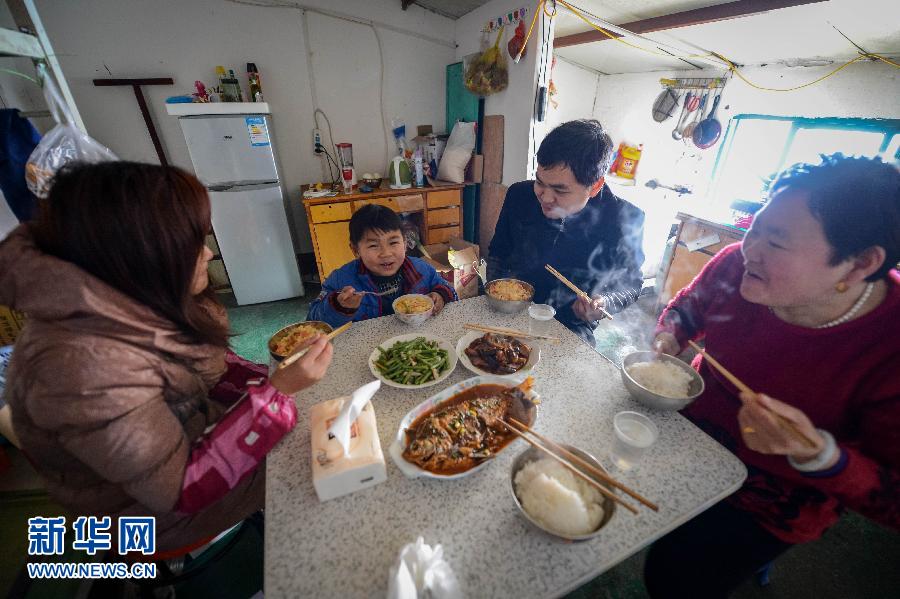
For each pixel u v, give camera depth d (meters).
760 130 3.41
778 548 1.11
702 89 3.84
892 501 0.85
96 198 0.78
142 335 0.90
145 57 3.74
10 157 1.79
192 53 3.85
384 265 1.85
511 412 1.09
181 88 3.93
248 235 3.87
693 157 4.05
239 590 1.61
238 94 3.79
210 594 1.59
